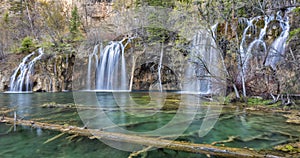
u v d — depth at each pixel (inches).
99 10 574.2
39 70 434.3
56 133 116.8
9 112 183.5
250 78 241.3
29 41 498.6
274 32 278.7
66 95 338.3
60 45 458.3
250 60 259.9
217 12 218.2
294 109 189.0
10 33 567.5
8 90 432.5
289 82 211.2
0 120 149.3
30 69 434.0
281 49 256.1
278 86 224.2
